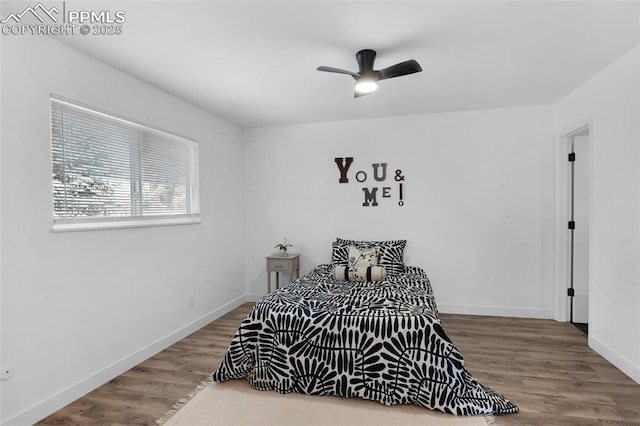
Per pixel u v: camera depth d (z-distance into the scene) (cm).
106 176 256
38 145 204
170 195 328
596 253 283
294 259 426
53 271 212
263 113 392
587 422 193
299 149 446
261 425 195
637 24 202
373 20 196
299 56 243
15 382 191
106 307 250
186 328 339
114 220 263
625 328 248
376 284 312
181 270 334
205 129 378
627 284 246
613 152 260
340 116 408
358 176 426
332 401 218
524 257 379
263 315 242
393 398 212
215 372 243
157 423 198
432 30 208
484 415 200
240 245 457
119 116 263
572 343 306
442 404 204
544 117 370
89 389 233
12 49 191
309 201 445
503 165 382
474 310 394
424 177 405
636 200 236
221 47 228
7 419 187
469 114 389
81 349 230
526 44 228
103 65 249
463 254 396
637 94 233
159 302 304
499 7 184
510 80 296
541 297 377
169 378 252
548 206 372
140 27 201
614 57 249
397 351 215
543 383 236
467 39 221
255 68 263
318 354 225
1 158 186
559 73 279
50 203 211
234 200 441
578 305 360
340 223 435
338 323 226
